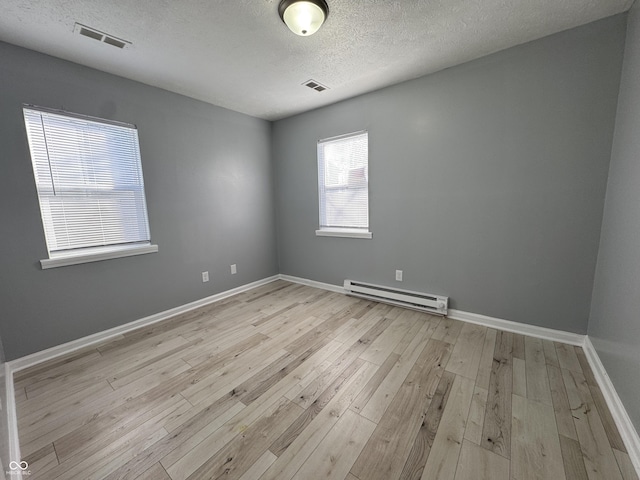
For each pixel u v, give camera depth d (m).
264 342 2.31
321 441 1.35
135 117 2.54
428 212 2.69
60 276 2.18
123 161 2.51
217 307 3.12
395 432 1.39
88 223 2.34
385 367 1.92
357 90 2.85
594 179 1.94
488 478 1.15
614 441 1.31
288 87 2.73
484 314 2.50
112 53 2.06
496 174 2.30
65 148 2.18
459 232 2.54
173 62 2.21
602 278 1.85
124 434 1.41
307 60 2.22
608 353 1.64
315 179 3.55
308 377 1.84
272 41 1.95
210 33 1.84
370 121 2.93
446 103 2.46
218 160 3.27
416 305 2.83
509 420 1.44
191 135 2.98
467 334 2.35
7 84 1.90
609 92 1.84
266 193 3.92
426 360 1.99
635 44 1.59
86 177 2.30
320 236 3.62
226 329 2.56
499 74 2.19
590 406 1.53
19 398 1.69
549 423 1.42
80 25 1.72
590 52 1.87
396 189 2.86
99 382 1.82
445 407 1.54
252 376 1.86
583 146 1.96
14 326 1.99
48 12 1.59
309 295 3.45
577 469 1.18
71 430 1.44
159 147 2.73
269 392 1.70
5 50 1.88
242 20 1.71
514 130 2.19
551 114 2.04
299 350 2.17
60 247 2.20
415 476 1.16
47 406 1.62
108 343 2.34
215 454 1.29
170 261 2.88
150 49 2.02
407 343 2.23
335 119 3.21
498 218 2.34
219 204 3.31
